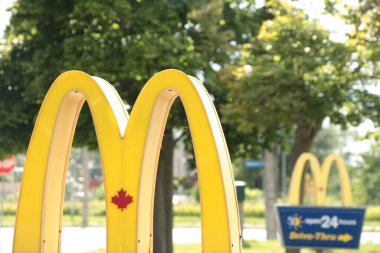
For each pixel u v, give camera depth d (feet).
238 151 83.35
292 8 71.72
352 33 70.95
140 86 73.87
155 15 72.74
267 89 70.59
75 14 73.31
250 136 81.00
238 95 72.13
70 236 121.19
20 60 76.74
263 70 70.28
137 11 72.18
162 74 33.73
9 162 121.80
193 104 32.81
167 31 72.13
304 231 65.16
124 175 34.58
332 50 69.77
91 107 35.22
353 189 233.76
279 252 89.97
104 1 71.15
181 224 159.84
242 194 96.94
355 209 64.59
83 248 98.32
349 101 70.03
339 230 64.75
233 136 79.87
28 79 75.61
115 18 72.38
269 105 71.56
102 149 34.94
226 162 32.78
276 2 72.74
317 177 80.28
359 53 70.13
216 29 75.15
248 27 80.59
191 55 72.43
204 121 32.55
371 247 94.84
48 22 74.90
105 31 72.90
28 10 74.28
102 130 34.99
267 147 82.99
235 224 32.58
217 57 76.38
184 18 76.18
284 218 65.36
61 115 36.63
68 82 35.88
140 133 34.37
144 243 34.94
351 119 70.64
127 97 75.10
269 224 114.11
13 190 245.86
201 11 73.61
